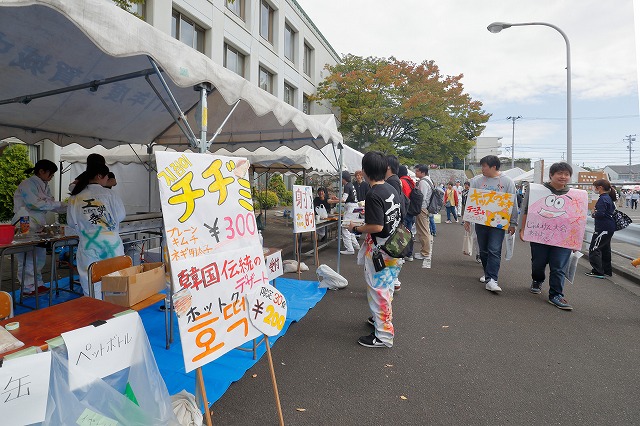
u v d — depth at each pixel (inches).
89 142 252.1
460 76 832.3
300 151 355.9
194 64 109.3
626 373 122.0
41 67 142.4
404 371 121.3
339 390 109.6
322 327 157.6
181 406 81.9
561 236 185.0
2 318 80.0
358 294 205.3
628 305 190.5
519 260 312.5
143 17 373.7
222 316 78.4
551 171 192.5
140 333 73.4
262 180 780.0
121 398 65.9
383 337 137.5
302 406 101.1
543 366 126.1
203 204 80.6
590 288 223.0
